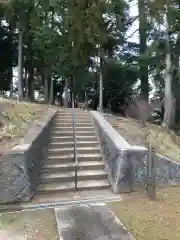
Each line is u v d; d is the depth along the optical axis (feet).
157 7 34.04
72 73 65.98
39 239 11.63
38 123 24.18
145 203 16.33
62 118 30.40
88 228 12.71
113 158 20.13
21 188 16.28
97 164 21.76
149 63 42.42
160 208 15.52
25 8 53.47
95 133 27.20
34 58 73.51
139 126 30.63
